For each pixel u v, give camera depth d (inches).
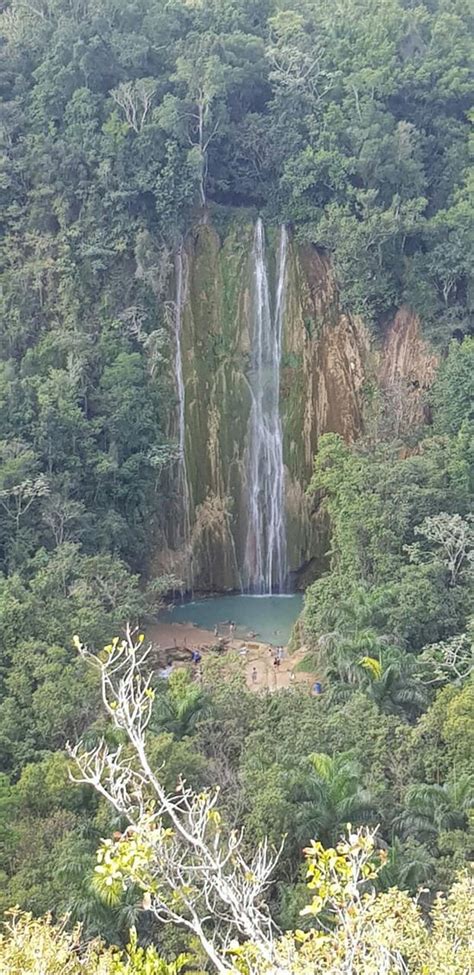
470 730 1055.0
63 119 2114.9
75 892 824.9
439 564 1557.6
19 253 2053.4
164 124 2064.5
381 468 1759.4
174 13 2257.6
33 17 2170.3
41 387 1846.7
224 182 2258.9
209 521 2176.4
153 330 2111.2
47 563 1647.4
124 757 991.0
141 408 2033.7
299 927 797.2
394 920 470.9
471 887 614.2
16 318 1978.3
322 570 2207.2
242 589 2208.4
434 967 472.1
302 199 2260.1
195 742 1139.9
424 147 2335.1
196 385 2191.2
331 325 2268.7
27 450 1769.2
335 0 2508.6
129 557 2001.7
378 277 2207.2
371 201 2174.0
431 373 2165.4
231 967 408.8
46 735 1177.4
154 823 510.6
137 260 2081.7
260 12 2449.6
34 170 2096.5
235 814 965.2
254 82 2314.2
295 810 925.2
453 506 1744.6
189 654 1742.1
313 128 2231.8
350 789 953.5
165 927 799.1
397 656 1311.5
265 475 2236.7
